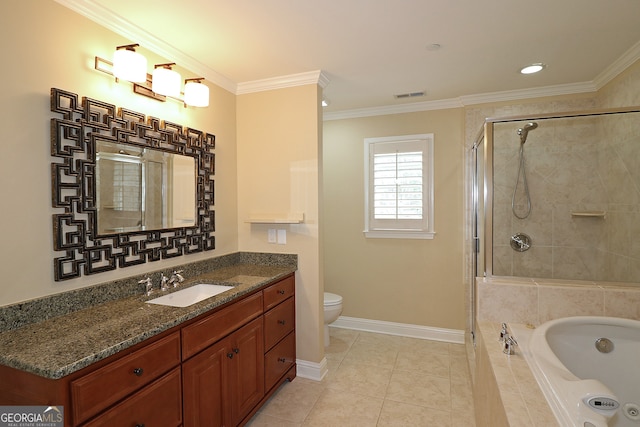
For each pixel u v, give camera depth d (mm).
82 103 1641
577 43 2160
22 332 1346
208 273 2473
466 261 3303
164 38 2053
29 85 1442
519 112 3096
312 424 2119
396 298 3590
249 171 2838
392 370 2814
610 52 2291
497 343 1862
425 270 3477
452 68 2549
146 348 1372
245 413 2043
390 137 3553
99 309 1641
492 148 2521
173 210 2203
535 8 1764
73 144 1608
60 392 1074
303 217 2670
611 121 2443
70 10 1607
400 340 3445
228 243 2768
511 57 2363
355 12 1789
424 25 1929
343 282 3783
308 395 2445
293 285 2686
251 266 2756
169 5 1700
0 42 1346
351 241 3744
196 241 2406
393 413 2230
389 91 3059
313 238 2654
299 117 2670
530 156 2635
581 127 2555
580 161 2570
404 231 3520
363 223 3689
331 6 1729
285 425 2109
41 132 1483
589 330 1951
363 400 2383
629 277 2314
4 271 1364
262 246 2818
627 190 2328
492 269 2518
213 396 1770
